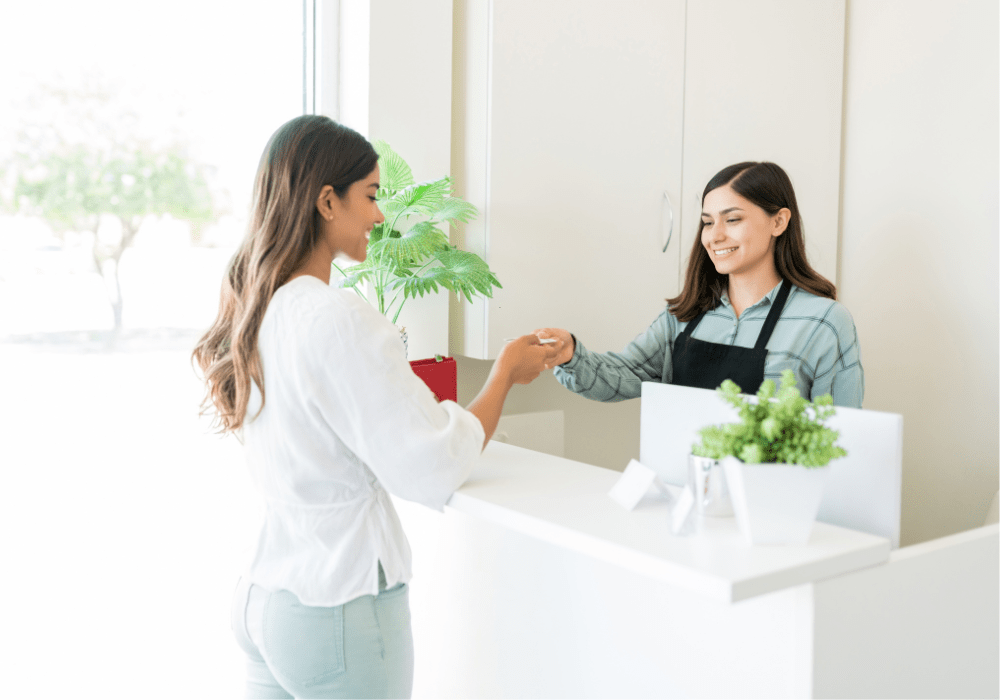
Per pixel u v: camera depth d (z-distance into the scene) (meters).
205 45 2.06
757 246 1.80
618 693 1.21
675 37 2.44
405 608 1.27
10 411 1.85
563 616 1.30
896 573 0.98
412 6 2.11
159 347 2.03
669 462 1.26
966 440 2.70
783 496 0.92
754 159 2.65
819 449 0.91
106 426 1.96
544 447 2.44
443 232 2.18
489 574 1.44
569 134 2.26
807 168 2.80
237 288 1.28
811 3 2.74
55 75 1.87
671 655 1.13
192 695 2.04
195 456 2.06
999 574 1.10
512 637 1.40
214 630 2.07
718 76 2.54
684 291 1.97
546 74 2.21
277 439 1.20
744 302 1.89
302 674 1.20
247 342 1.21
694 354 1.90
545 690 1.34
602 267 2.36
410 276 1.97
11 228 1.84
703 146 2.54
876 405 2.95
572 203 2.29
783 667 0.98
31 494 1.87
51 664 1.89
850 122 2.96
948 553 1.04
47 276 1.88
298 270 1.25
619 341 2.42
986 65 2.59
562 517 1.06
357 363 1.13
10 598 1.85
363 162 1.29
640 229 2.43
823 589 0.91
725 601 0.82
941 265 2.73
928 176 2.75
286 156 1.23
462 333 2.28
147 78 1.99
